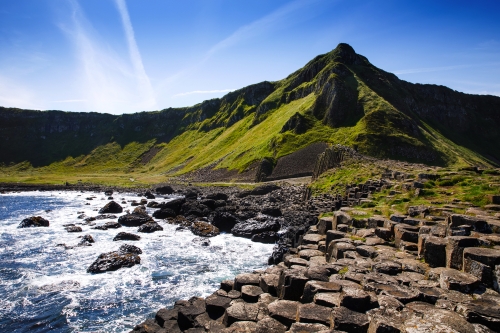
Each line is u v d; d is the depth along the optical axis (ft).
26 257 85.92
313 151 285.02
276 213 135.23
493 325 24.11
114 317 53.83
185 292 62.85
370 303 28.02
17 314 55.16
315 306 29.81
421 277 34.83
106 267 74.74
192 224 121.90
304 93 460.55
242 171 320.09
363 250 45.70
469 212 50.83
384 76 444.55
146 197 237.86
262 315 32.65
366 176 128.67
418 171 108.68
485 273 30.53
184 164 509.76
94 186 331.36
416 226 48.80
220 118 639.35
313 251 56.24
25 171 606.14
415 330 22.89
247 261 81.35
